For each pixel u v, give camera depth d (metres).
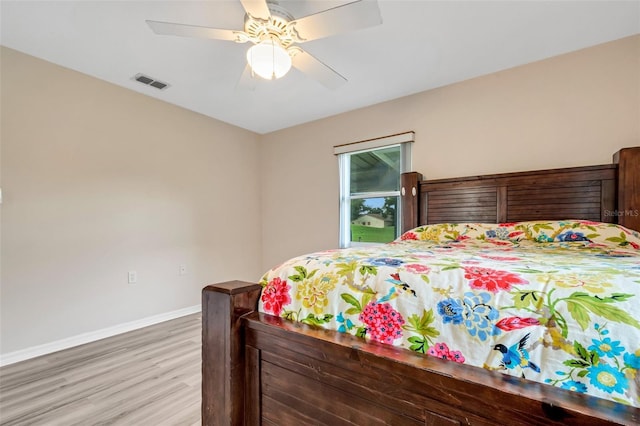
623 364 0.53
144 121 2.88
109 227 2.63
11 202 2.12
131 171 2.78
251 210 4.02
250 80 2.11
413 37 2.01
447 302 0.74
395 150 3.09
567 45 2.12
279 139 3.96
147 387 1.78
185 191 3.23
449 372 0.65
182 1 1.67
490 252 1.40
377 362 0.74
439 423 0.66
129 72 2.47
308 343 0.88
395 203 3.09
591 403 0.52
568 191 2.08
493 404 0.59
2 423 1.46
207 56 2.23
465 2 1.69
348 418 0.80
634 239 1.60
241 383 1.02
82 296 2.45
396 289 0.83
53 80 2.32
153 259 2.94
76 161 2.44
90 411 1.55
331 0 1.62
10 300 2.11
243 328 1.03
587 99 2.15
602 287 0.64
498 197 2.35
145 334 2.63
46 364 2.06
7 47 2.11
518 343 0.62
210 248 3.48
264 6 1.40
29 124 2.21
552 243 1.77
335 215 3.46
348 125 3.33
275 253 4.01
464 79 2.61
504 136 2.45
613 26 1.91
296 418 0.91
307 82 2.62
